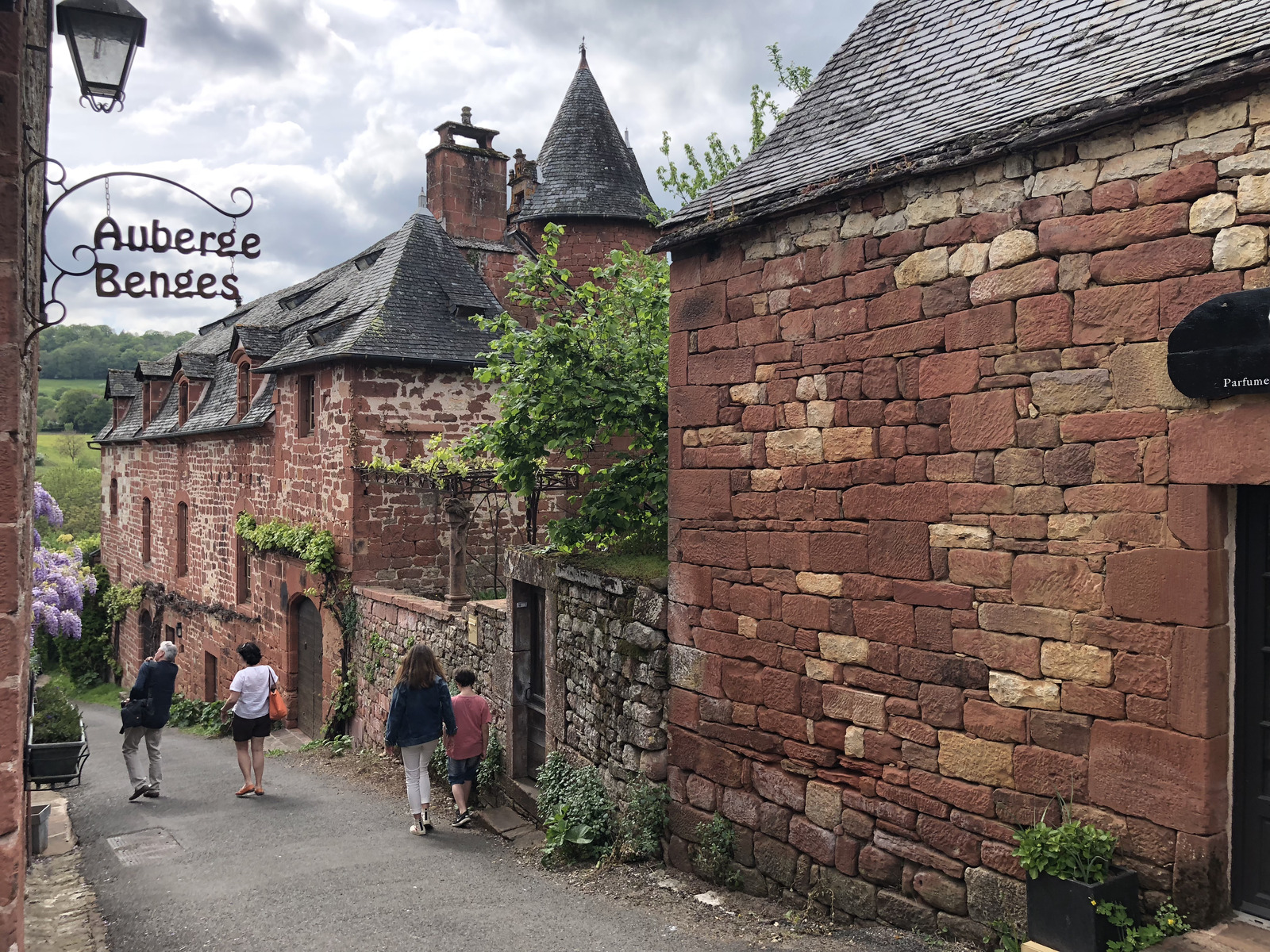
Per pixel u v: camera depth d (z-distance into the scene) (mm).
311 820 8367
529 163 18484
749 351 5844
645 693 6617
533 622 8672
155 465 23062
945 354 4750
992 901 4516
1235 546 3922
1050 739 4312
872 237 5113
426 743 7883
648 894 5926
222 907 5824
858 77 6289
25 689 4719
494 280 16734
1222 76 3684
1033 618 4379
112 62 4484
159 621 22297
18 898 3562
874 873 5102
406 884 6285
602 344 8695
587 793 7109
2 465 3488
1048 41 5113
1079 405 4219
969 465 4645
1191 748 3828
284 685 15055
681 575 6383
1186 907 3838
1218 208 3777
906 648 4945
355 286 15539
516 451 8641
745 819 5926
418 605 11039
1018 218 4445
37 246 5133
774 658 5715
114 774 11500
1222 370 3689
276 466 15648
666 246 6199
